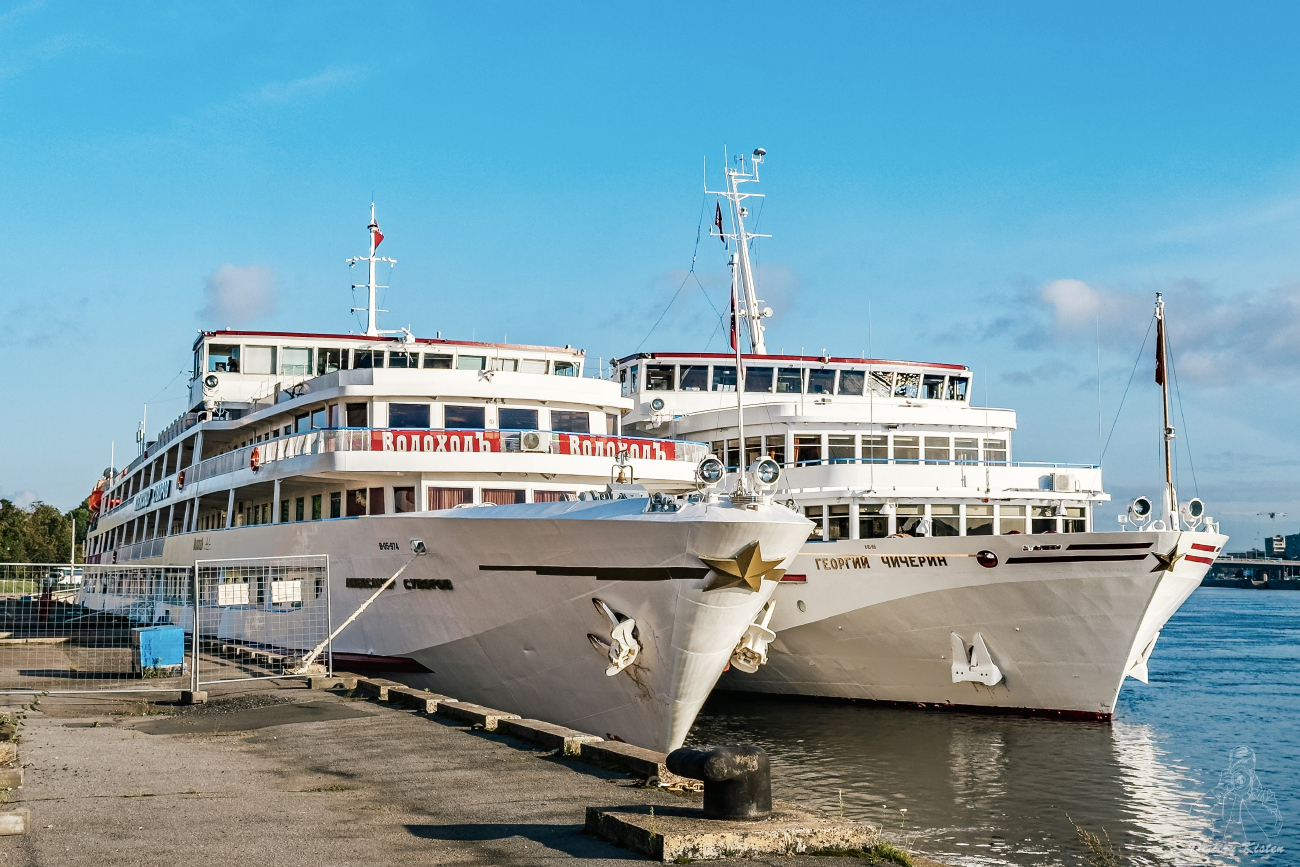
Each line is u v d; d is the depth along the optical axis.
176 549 36.41
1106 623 25.80
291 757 15.58
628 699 20.36
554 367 33.19
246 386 34.34
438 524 22.33
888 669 29.22
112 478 62.94
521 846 10.78
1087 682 26.66
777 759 23.88
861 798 20.75
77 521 137.50
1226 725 28.47
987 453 35.97
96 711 20.50
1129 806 20.36
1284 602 114.56
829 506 32.25
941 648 28.05
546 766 14.69
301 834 11.20
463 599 22.45
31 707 20.92
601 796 12.89
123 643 35.53
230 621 30.89
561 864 10.16
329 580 25.66
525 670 22.17
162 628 26.23
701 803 12.18
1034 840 18.23
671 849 10.17
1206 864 17.28
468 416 26.94
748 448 35.16
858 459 33.72
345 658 25.56
